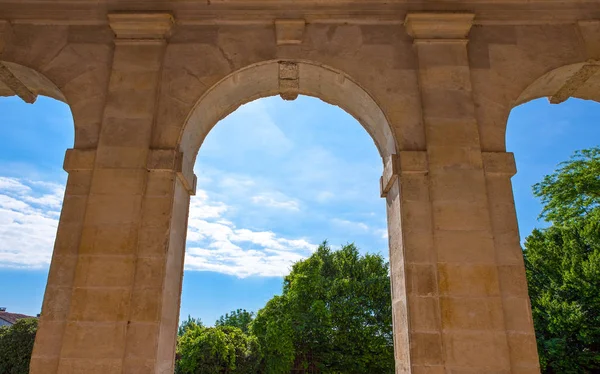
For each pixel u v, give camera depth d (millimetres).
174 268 10180
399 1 11516
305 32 11422
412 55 11203
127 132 10281
